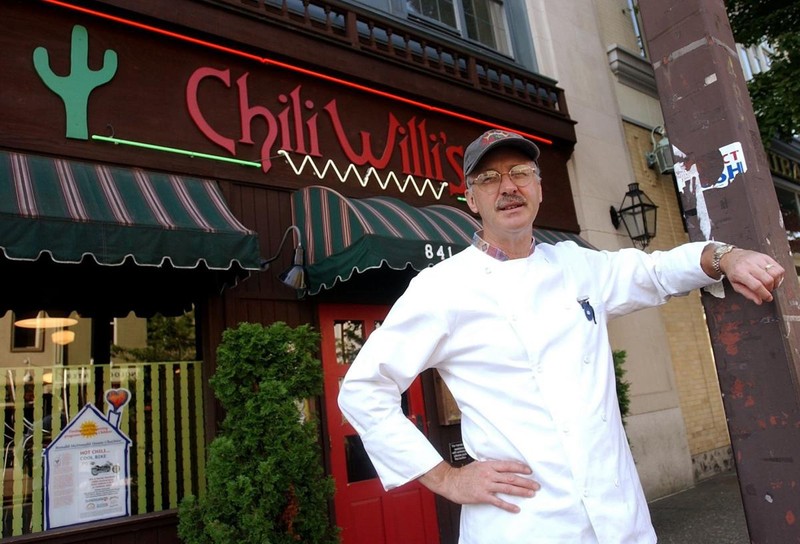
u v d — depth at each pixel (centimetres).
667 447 782
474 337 167
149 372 433
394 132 619
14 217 327
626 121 946
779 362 168
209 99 500
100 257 350
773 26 877
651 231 838
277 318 498
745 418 175
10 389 386
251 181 504
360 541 500
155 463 419
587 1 961
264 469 363
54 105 425
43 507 377
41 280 416
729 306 179
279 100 541
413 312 168
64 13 443
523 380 160
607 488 150
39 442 386
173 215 403
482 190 184
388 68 620
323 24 602
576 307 173
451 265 180
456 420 579
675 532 578
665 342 851
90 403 407
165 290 461
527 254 183
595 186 831
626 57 968
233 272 446
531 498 150
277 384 382
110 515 396
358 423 167
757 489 172
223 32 506
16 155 398
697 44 197
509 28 831
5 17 419
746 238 181
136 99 461
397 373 167
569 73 867
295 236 477
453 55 696
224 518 370
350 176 573
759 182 187
